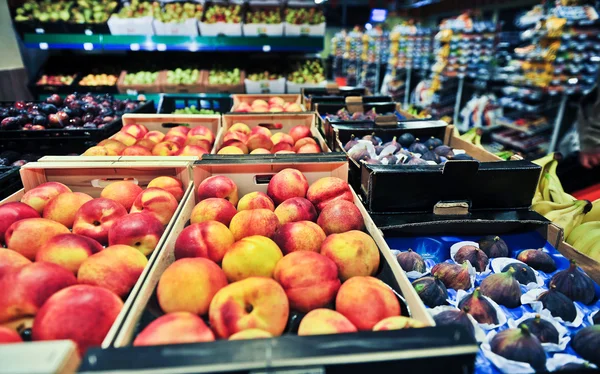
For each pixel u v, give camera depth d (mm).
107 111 3037
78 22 4461
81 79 4875
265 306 849
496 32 4078
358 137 2203
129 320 808
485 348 943
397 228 1377
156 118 2400
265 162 1514
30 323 855
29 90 4621
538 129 3697
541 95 3549
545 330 975
